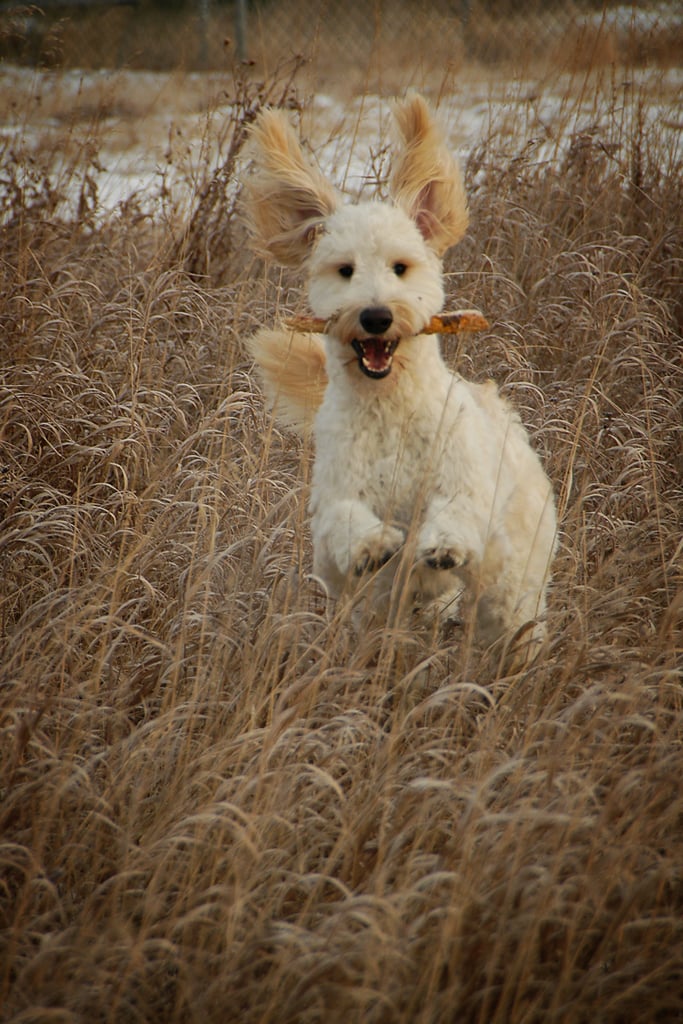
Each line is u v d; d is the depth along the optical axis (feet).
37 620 24.23
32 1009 16.05
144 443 32.27
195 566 26.84
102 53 86.89
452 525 23.50
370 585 23.71
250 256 45.34
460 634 25.96
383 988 16.31
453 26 65.00
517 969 16.62
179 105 69.31
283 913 19.11
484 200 45.06
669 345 38.52
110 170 63.41
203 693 23.13
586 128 49.70
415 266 26.09
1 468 31.68
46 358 35.91
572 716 19.90
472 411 26.00
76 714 21.36
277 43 76.84
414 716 21.52
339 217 26.86
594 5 66.39
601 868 17.74
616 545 28.55
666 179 46.11
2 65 51.37
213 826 19.63
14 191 44.57
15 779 20.97
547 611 26.68
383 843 18.31
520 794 19.99
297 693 21.85
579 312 40.32
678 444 34.88
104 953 17.43
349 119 60.44
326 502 25.07
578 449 33.32
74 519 28.96
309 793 20.40
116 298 39.96
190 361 37.73
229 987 17.08
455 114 57.06
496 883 17.75
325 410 25.93
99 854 19.81
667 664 22.76
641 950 17.78
